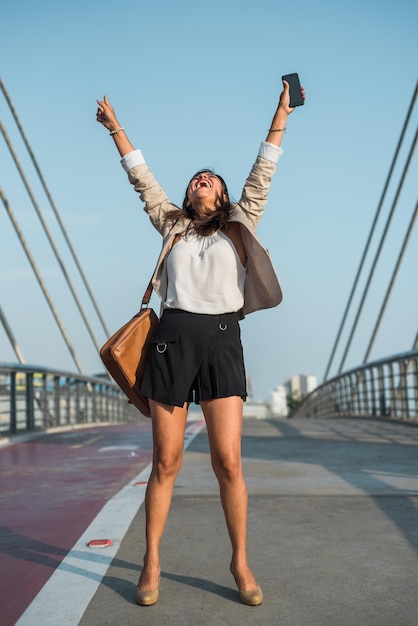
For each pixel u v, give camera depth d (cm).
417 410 1215
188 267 254
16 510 415
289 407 8531
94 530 347
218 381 242
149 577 241
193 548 306
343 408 2125
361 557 287
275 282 254
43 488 502
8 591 255
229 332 248
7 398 974
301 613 225
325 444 796
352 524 347
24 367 1005
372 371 1617
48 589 254
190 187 267
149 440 954
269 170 267
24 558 299
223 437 243
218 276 251
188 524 354
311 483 481
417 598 238
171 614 227
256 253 254
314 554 293
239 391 245
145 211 279
